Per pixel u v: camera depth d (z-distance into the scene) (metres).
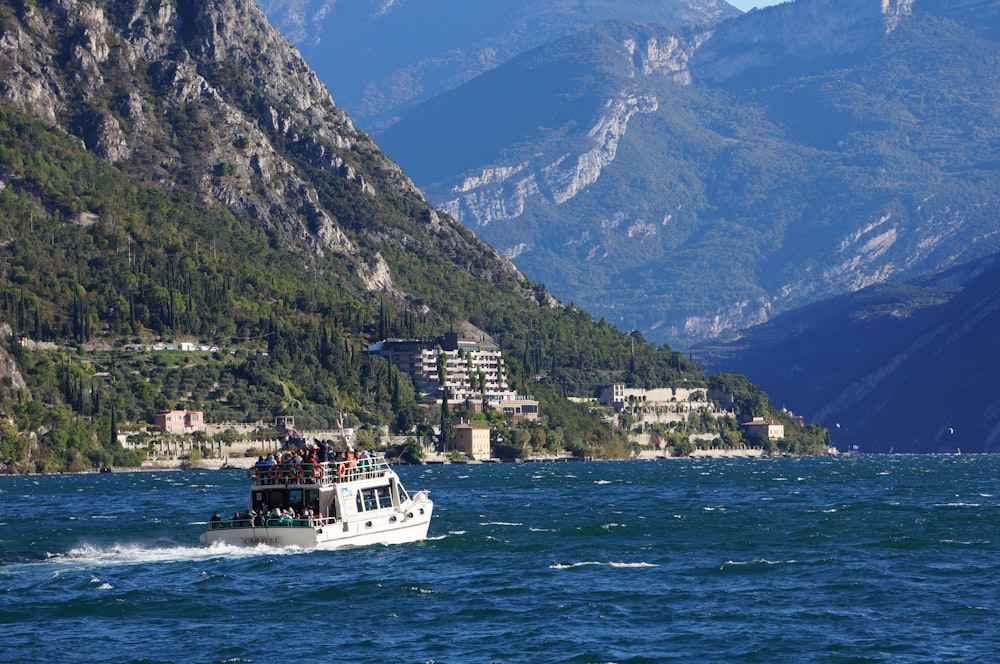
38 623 163.00
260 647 150.75
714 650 149.88
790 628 160.00
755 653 148.38
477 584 187.00
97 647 151.12
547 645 151.50
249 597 176.50
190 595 177.88
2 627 160.88
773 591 183.50
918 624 162.38
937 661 145.00
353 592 179.88
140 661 145.00
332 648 150.50
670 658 146.38
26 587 185.12
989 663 144.12
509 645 151.75
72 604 172.62
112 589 182.50
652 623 162.62
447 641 153.38
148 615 166.75
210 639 154.38
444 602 174.25
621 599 177.00
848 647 150.62
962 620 164.62
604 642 153.00
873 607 172.25
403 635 156.50
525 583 188.25
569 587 185.50
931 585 188.75
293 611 168.62
